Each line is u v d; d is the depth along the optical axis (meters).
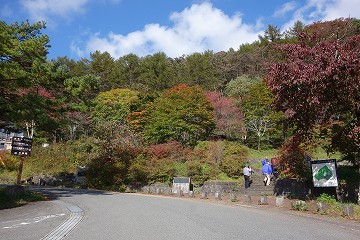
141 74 59.00
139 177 23.52
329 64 10.74
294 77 11.11
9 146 50.53
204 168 23.73
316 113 12.35
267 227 8.01
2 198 13.56
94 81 18.31
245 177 19.58
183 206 12.62
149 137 31.16
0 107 15.45
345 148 13.96
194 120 32.28
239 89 40.78
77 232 7.26
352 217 10.01
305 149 17.66
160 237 6.68
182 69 60.06
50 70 16.89
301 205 11.72
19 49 15.59
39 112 15.81
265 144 33.84
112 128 27.67
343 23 27.27
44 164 35.00
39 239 6.58
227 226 8.03
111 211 11.00
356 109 12.12
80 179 29.03
